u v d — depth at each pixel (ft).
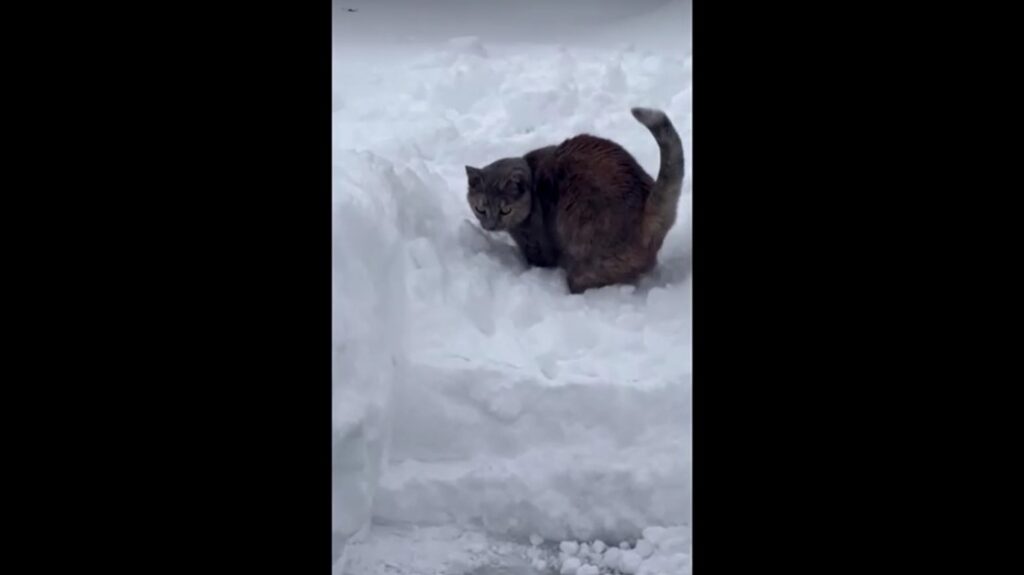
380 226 9.17
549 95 12.50
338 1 16.34
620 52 14.01
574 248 9.94
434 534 8.57
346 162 9.58
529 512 8.62
